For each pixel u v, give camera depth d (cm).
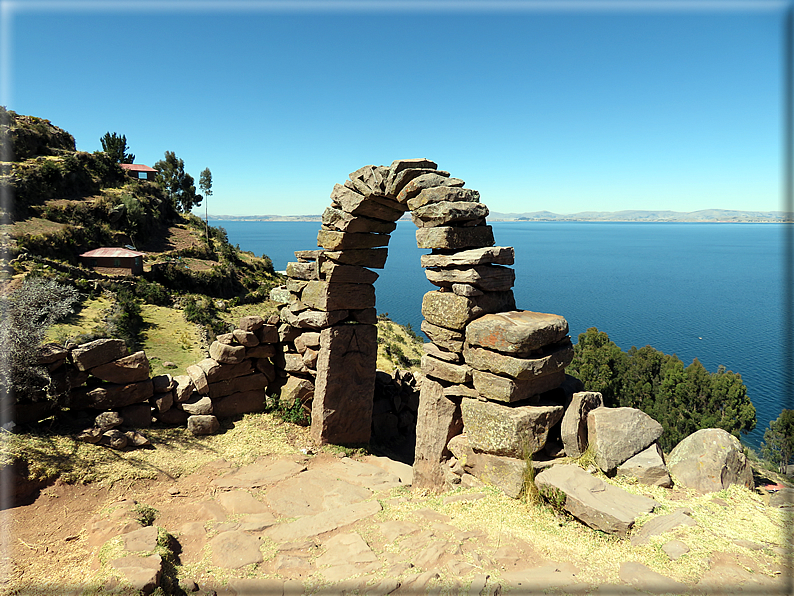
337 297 1367
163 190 7938
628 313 16312
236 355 1368
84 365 1058
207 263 5838
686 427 2189
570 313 16138
